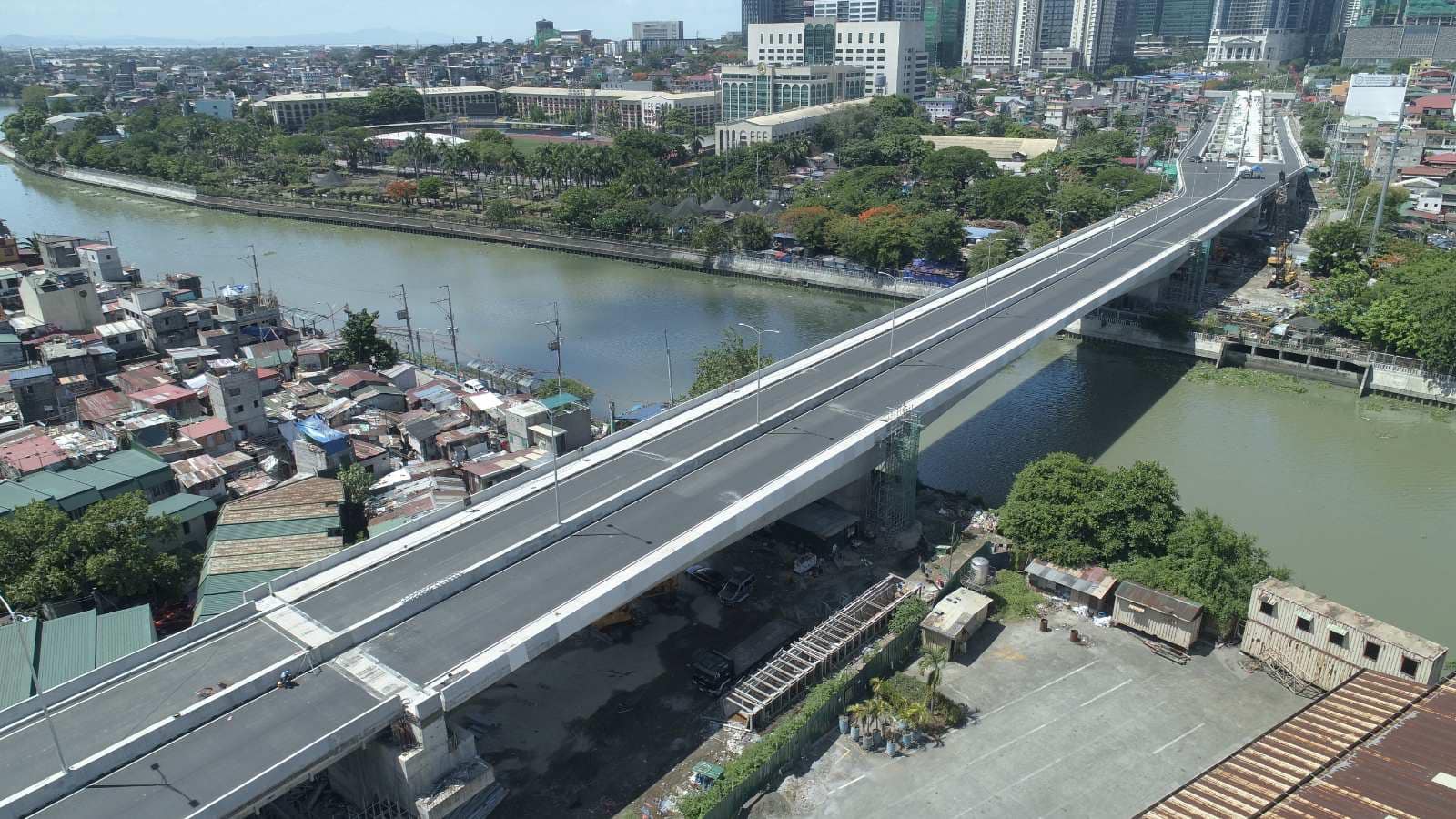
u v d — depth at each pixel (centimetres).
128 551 7688
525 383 13950
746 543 9300
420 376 14050
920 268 19025
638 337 16588
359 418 11944
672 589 8331
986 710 6975
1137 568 8119
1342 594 8488
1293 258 19325
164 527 8206
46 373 12031
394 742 5706
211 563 7919
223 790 4969
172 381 12675
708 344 16112
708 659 7275
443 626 6291
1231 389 13775
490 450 11219
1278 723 6159
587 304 18675
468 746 5953
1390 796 4759
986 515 9825
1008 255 17912
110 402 11762
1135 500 8444
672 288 19862
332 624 6309
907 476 9100
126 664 5884
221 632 6275
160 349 14338
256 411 11356
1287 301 16800
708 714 6944
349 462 10406
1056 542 8544
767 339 16288
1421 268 14588
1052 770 6372
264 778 4984
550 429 10512
